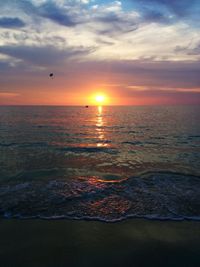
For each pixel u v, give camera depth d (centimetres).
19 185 839
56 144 1833
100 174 1006
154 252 452
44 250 455
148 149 1645
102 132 2764
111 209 641
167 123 4031
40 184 855
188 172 1029
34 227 540
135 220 575
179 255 442
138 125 3709
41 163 1195
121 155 1432
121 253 448
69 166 1144
